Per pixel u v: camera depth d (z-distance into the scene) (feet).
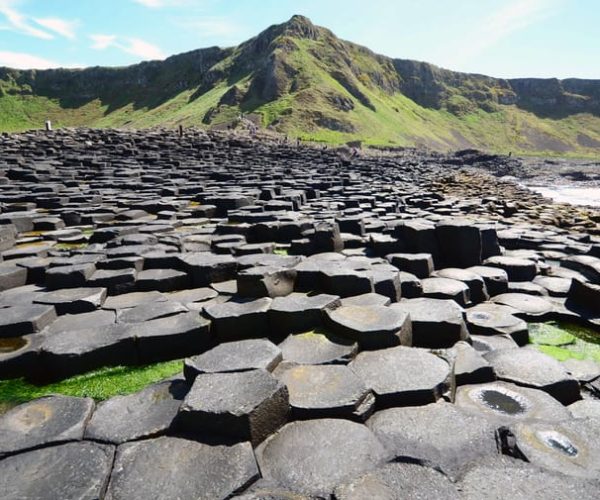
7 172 55.47
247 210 37.27
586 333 16.43
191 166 75.25
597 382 12.80
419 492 7.70
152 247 23.39
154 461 8.62
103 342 13.25
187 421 9.34
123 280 18.65
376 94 429.38
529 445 9.08
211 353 12.06
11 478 8.16
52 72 512.63
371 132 311.06
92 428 9.68
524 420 10.07
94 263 19.88
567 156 340.80
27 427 9.57
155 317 15.64
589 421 9.86
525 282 21.40
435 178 89.30
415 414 10.28
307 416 10.07
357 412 10.04
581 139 481.46
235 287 19.04
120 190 47.96
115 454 8.86
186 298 17.89
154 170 65.87
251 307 15.28
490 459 8.63
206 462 8.52
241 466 8.38
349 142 244.42
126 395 11.08
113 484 8.10
